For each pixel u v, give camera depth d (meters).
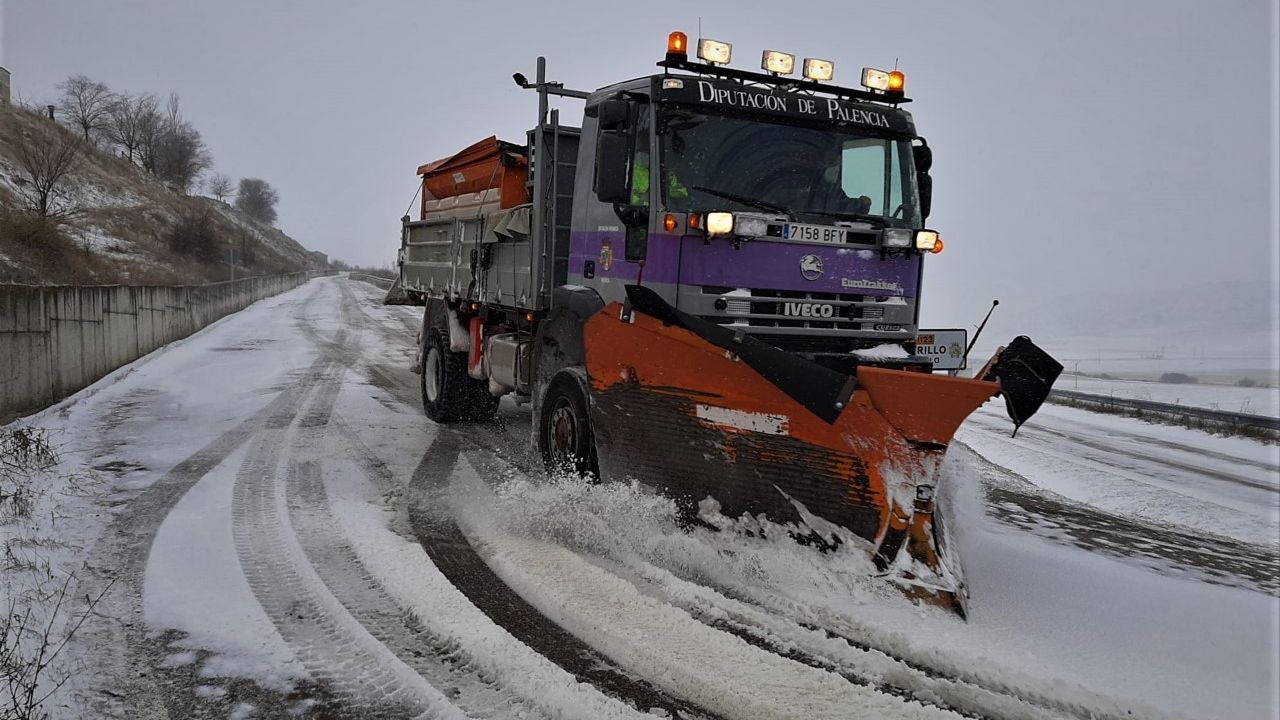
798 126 6.14
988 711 3.48
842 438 4.69
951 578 4.43
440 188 10.90
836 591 4.56
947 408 4.46
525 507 5.93
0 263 24.95
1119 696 3.60
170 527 5.71
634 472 5.70
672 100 5.78
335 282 80.81
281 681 3.61
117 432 9.21
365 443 8.77
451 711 3.37
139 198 58.75
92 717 3.29
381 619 4.26
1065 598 4.75
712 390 5.20
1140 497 8.68
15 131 50.03
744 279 5.67
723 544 5.09
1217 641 4.27
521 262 7.98
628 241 6.00
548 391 6.88
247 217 128.75
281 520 5.90
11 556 4.77
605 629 4.13
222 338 22.28
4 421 9.15
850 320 5.96
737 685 3.61
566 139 7.68
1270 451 12.49
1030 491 8.41
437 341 10.30
